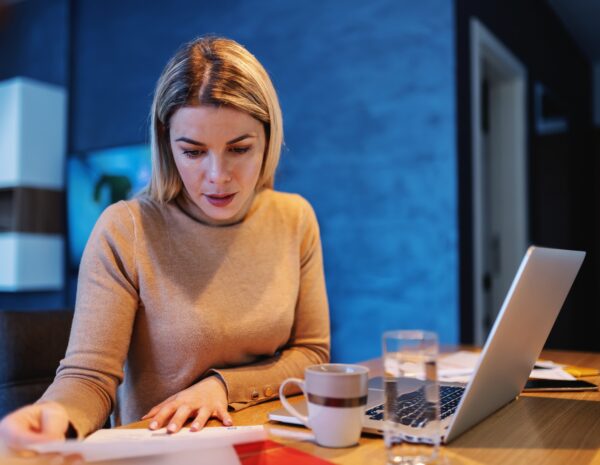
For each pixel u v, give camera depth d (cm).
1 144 406
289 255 121
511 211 357
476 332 264
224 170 98
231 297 111
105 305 99
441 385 106
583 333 515
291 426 84
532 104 377
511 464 67
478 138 272
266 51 309
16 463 62
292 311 118
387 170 267
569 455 71
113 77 398
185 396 92
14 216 398
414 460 67
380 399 93
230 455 69
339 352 274
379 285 266
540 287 76
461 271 251
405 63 264
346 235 276
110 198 393
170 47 365
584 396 103
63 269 425
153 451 68
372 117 272
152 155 110
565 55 467
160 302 105
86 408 83
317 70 290
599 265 545
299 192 291
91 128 411
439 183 253
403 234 261
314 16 293
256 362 112
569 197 469
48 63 437
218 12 335
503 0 322
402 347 69
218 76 95
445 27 254
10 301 444
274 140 110
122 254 104
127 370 110
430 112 256
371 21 274
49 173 417
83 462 63
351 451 72
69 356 94
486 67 330
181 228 111
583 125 527
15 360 117
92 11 414
